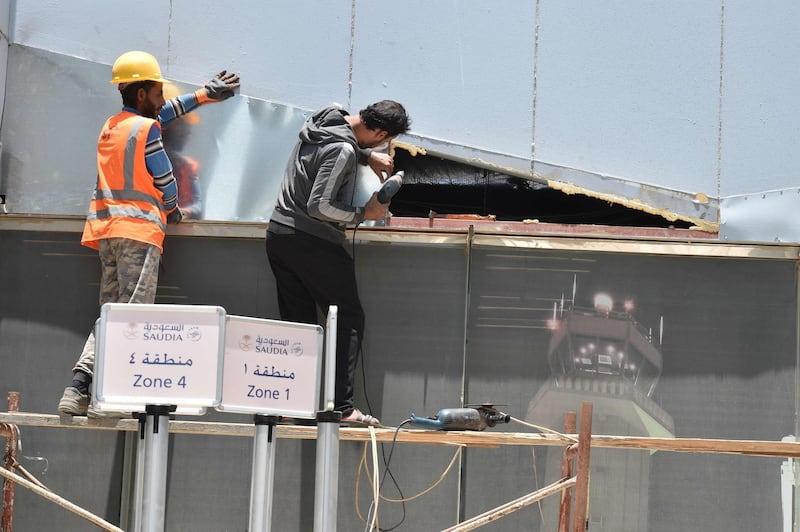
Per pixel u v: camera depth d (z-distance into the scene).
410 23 7.66
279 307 7.39
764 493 7.23
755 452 6.60
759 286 7.37
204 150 7.61
